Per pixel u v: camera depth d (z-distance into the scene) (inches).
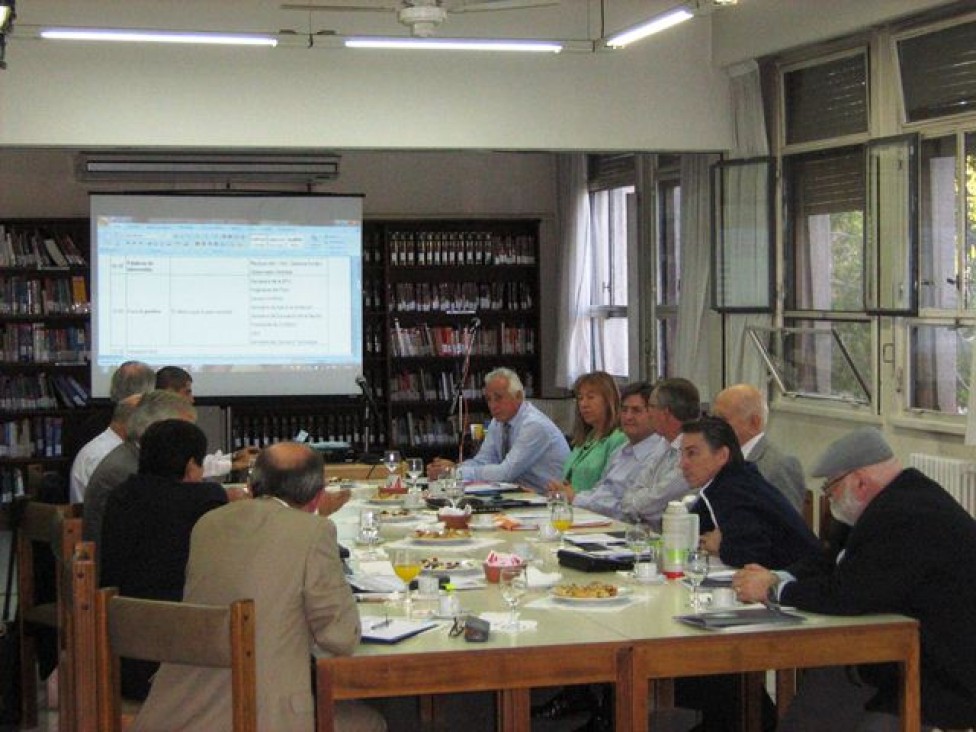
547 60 322.7
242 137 309.1
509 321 435.2
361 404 409.4
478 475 264.5
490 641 132.1
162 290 374.3
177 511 162.2
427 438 424.5
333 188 422.3
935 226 268.4
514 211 434.3
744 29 316.5
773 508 170.6
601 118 325.7
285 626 131.8
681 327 356.2
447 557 181.3
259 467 143.7
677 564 163.2
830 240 306.5
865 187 287.6
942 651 138.9
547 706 202.1
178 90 305.9
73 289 398.6
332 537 134.7
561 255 426.6
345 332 383.6
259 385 379.9
